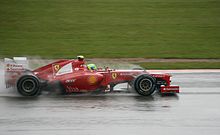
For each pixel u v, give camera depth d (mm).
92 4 131625
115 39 101312
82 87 49562
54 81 49375
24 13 120312
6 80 49812
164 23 114688
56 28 109438
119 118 38438
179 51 91812
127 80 50219
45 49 92062
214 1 135625
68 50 91562
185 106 43656
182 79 62844
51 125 36031
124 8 127812
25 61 51031
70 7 127562
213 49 93750
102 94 50312
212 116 39531
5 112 40469
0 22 112562
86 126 35812
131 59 84188
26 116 38938
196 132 34406
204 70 73250
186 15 121750
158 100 46656
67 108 42188
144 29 109688
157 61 82438
